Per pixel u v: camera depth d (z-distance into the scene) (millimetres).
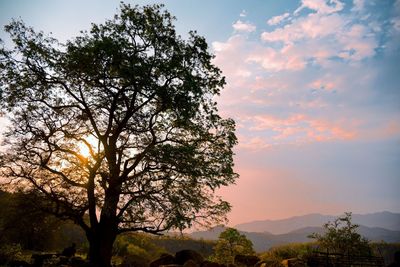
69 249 23438
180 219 17984
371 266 23266
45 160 19234
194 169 19047
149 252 40969
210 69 21266
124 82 20312
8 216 19328
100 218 19047
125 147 20984
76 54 18344
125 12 19750
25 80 19297
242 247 31406
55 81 19781
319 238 28312
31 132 19531
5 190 19109
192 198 19547
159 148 18438
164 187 18891
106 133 20141
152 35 19844
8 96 19016
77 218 18969
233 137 21359
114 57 18250
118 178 19297
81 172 20688
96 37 19469
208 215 20125
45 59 19219
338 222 28094
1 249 19578
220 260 30016
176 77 20141
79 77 19328
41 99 20016
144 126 20625
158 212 18828
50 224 21672
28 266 18344
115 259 27938
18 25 18875
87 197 20688
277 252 30969
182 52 20578
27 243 26672
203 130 21375
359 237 27094
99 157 20109
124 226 19766
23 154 19266
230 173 20562
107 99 20891
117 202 19172
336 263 22875
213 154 21188
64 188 20328
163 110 20672
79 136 21312
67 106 20531
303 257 25344
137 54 19812
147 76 18734
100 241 18484
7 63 18844
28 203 18891
